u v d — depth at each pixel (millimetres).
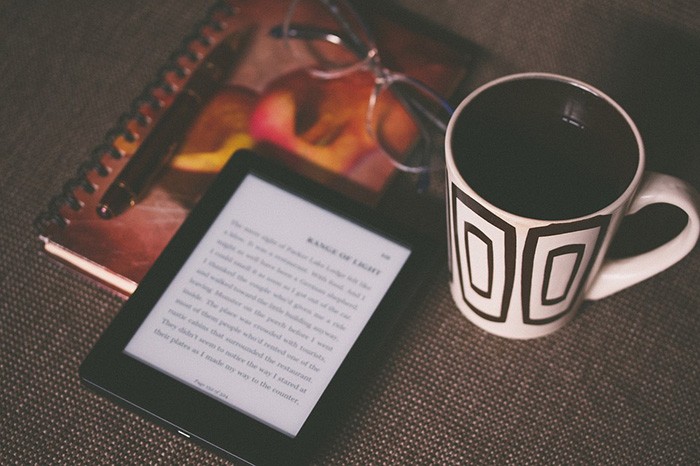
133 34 840
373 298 707
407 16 835
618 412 728
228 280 711
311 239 718
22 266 771
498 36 826
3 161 804
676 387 732
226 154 776
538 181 661
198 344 699
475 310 723
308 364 695
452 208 659
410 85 799
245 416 684
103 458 721
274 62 805
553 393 733
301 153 776
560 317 719
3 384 739
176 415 683
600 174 664
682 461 717
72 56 835
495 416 729
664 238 754
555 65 814
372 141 780
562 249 646
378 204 766
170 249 715
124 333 698
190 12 845
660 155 779
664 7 819
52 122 815
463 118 657
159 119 775
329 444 720
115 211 754
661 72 806
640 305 750
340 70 802
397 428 726
